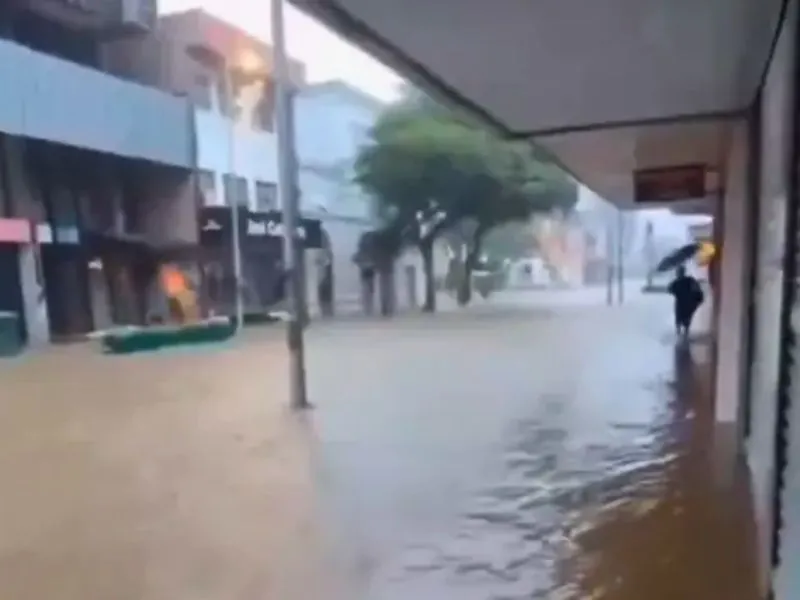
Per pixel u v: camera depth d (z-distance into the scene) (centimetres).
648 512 531
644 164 977
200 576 449
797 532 271
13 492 626
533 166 2653
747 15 389
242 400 1033
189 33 2417
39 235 1877
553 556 462
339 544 493
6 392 1147
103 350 1698
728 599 396
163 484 642
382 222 2748
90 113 1958
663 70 512
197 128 2431
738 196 747
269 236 2609
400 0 375
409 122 2589
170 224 2320
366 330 2117
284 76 1070
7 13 1931
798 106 315
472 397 997
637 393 983
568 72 519
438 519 533
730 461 646
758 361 524
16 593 430
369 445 754
